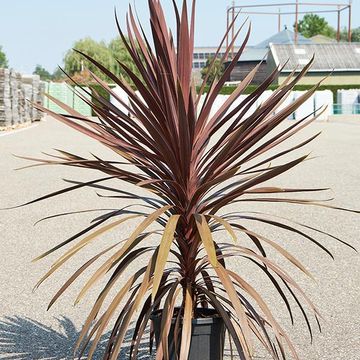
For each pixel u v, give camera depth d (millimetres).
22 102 33500
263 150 3371
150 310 3316
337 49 72938
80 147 21062
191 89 3266
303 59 72062
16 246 8016
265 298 5922
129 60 66688
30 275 6754
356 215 9797
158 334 3625
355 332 5066
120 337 3023
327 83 70938
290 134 3375
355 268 6895
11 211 10203
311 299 5902
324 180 13594
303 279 6539
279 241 8172
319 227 9047
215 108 42250
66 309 5711
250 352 2889
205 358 3498
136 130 3709
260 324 3432
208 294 3488
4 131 28406
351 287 6250
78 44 75750
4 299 5969
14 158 17422
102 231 3277
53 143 22500
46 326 5262
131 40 3350
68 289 6281
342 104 49344
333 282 6418
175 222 3080
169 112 3225
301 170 15258
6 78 29031
